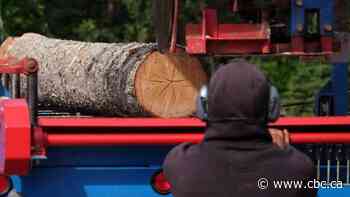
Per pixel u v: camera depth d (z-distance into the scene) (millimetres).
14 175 7977
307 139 8227
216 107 5766
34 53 11797
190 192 5836
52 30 23297
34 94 8102
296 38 9539
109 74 9906
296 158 5855
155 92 9594
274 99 6238
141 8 22578
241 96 5727
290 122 8281
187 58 9688
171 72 9625
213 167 5801
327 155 8594
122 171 8344
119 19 23672
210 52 9570
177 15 9547
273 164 5793
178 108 9656
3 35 22688
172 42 9578
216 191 5785
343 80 10477
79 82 10578
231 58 9812
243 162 5777
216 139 5820
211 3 10758
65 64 10883
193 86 9688
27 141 7719
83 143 8039
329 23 9539
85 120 8055
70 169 8281
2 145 7828
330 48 9555
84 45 10820
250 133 5762
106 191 8328
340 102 10516
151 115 9625
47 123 7996
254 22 10078
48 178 8258
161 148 8375
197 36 9516
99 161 8320
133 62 9633
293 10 9531
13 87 9625
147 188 8375
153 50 9648
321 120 8281
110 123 8086
